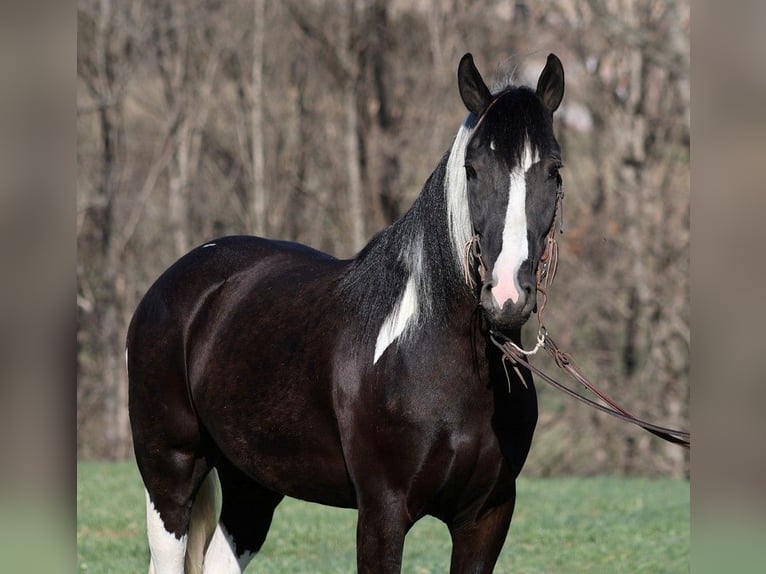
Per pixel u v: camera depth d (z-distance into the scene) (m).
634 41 32.69
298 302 8.63
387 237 8.05
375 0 38.53
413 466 7.56
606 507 18.05
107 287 37.47
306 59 39.59
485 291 6.89
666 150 34.09
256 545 9.62
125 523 15.49
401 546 7.65
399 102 38.16
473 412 7.56
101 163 39.00
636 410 31.91
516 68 8.11
